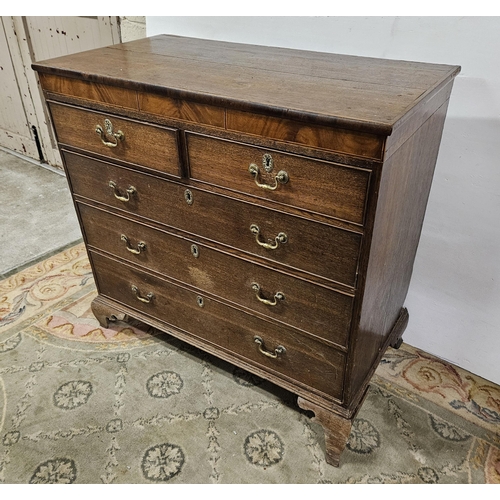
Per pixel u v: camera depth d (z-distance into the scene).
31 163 2.98
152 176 1.18
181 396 1.43
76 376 1.50
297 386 1.27
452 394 1.45
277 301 1.15
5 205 2.50
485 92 1.15
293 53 1.32
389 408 1.40
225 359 1.39
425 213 1.37
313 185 0.93
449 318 1.49
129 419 1.36
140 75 1.08
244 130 0.95
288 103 0.89
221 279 1.24
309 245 1.01
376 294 1.11
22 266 2.04
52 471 1.22
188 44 1.44
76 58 1.25
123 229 1.37
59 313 1.77
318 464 1.24
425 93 0.95
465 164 1.25
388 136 0.80
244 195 1.04
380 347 1.37
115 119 1.14
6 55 2.68
